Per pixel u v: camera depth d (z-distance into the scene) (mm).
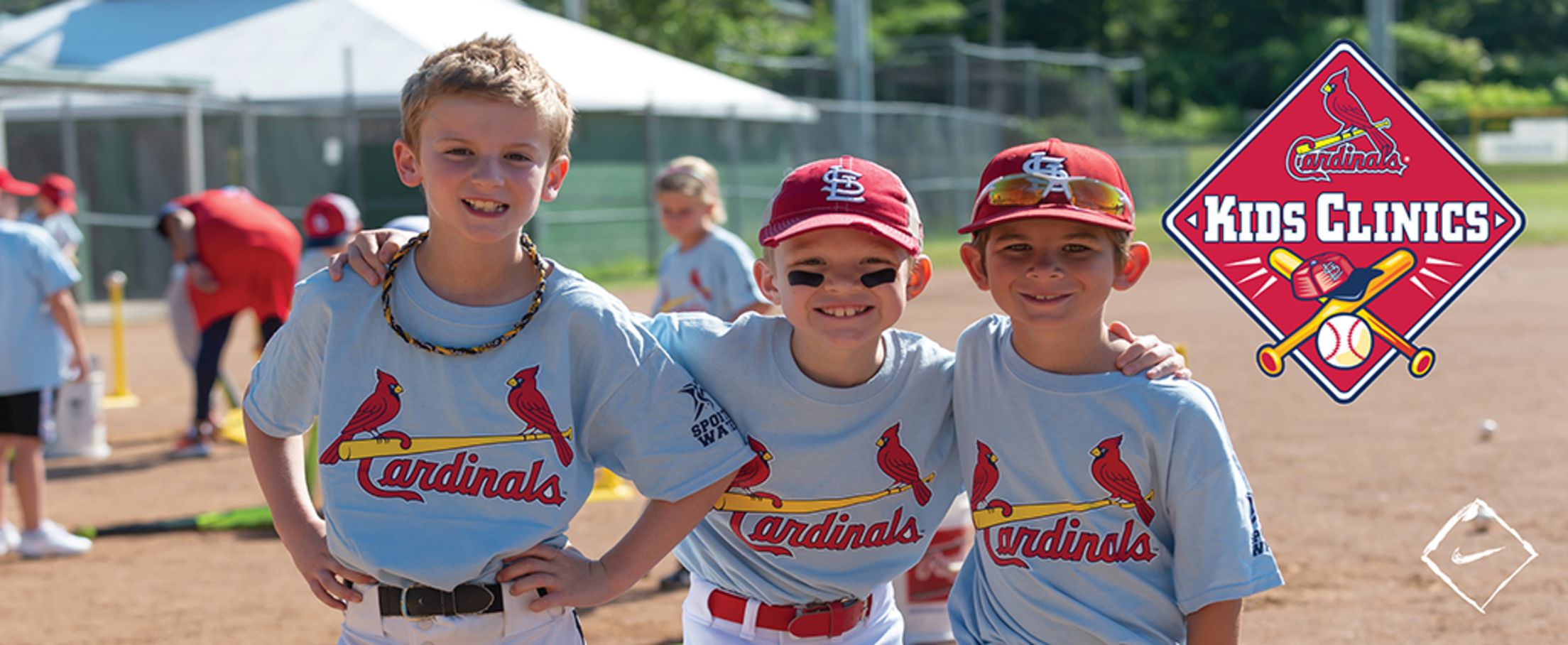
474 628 2771
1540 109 47062
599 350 2816
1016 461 2930
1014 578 2973
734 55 41781
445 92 2688
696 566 3293
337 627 5742
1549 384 10953
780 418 3010
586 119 22781
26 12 34469
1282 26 59438
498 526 2766
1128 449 2840
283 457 2977
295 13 23172
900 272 2912
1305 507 7188
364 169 21578
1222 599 2795
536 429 2773
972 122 32719
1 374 6801
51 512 7957
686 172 6422
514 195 2699
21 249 6781
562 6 42125
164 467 9234
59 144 19734
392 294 2814
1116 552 2891
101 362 14680
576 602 2799
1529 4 62469
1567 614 5305
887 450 3037
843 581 3141
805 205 2869
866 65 28812
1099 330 2916
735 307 6367
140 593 6281
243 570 6672
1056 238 2830
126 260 19984
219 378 9953
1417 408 10078
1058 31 59094
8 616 5922
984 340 2996
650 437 2842
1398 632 5199
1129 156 37656
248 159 19859
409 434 2775
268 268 9391
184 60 22438
